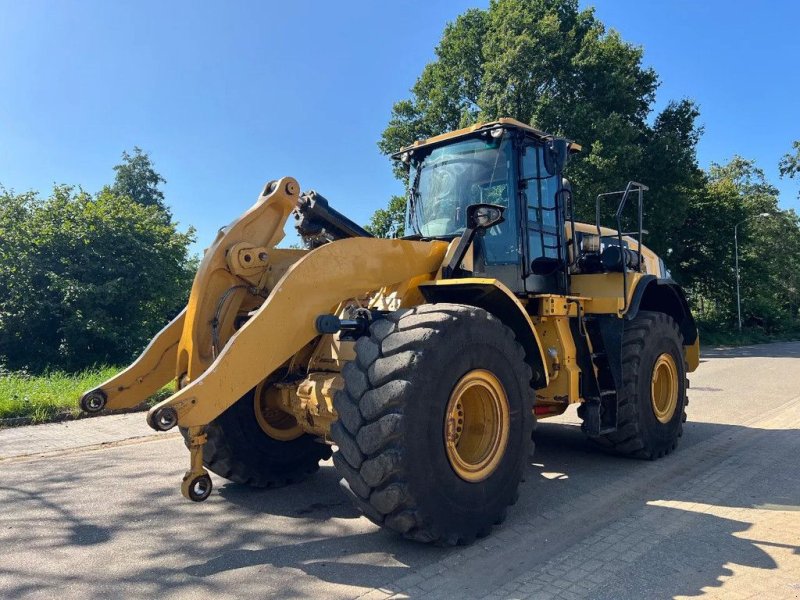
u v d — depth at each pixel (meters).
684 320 6.80
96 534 3.94
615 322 5.46
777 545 3.65
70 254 16.00
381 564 3.40
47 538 3.87
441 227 5.22
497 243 4.93
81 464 5.81
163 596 3.05
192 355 4.02
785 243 47.94
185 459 6.00
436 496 3.37
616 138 20.02
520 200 4.98
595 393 5.24
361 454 3.28
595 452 6.14
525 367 4.08
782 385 11.67
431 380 3.38
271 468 4.89
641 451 5.68
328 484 5.07
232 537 3.87
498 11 21.58
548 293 5.25
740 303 36.94
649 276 5.84
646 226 23.00
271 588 3.13
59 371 13.27
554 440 6.75
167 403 3.17
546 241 5.28
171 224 18.44
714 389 11.11
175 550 3.66
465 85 23.38
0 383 9.64
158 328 17.02
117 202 17.17
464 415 3.85
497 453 3.81
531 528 3.96
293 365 4.41
